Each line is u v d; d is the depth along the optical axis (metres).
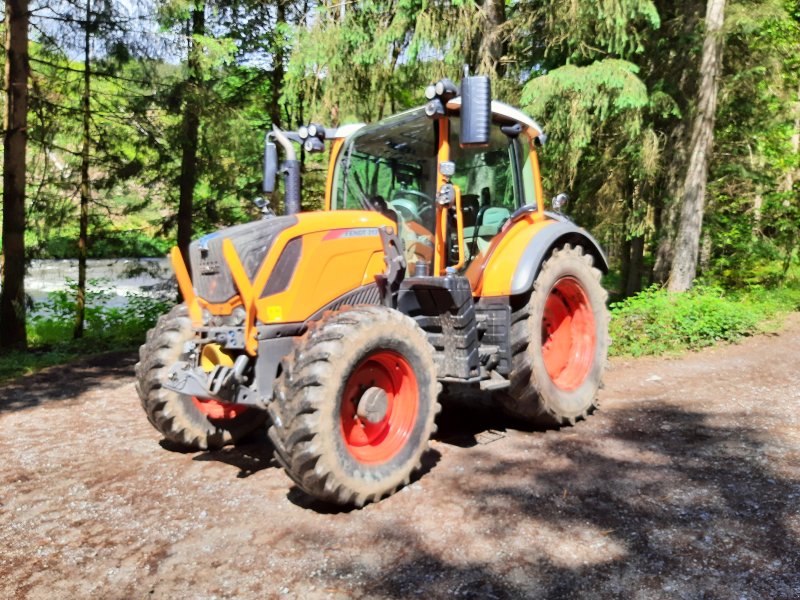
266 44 12.54
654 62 10.46
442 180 4.30
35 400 6.46
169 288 12.98
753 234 12.68
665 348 7.50
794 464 3.78
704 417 4.85
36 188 11.29
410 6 9.03
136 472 4.16
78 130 11.43
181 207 12.40
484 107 3.69
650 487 3.52
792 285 12.59
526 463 4.00
